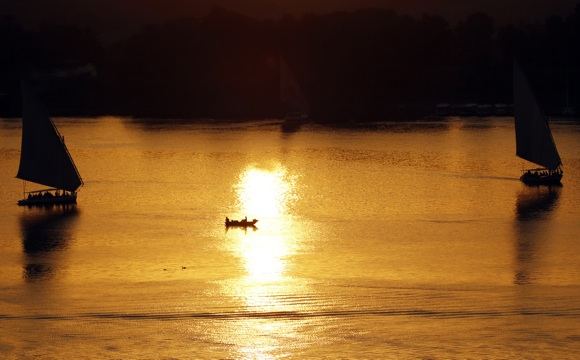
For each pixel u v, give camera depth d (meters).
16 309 87.25
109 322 82.81
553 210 146.25
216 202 153.00
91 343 77.81
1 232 129.00
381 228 132.00
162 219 138.50
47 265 109.19
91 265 109.19
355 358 74.69
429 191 164.12
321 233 128.38
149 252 116.38
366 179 178.50
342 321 82.50
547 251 117.06
